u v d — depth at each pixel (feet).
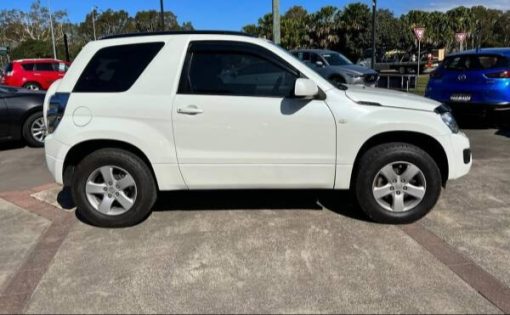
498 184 18.69
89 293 11.02
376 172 14.16
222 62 13.92
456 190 17.99
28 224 15.38
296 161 14.03
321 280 11.37
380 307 10.23
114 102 13.99
